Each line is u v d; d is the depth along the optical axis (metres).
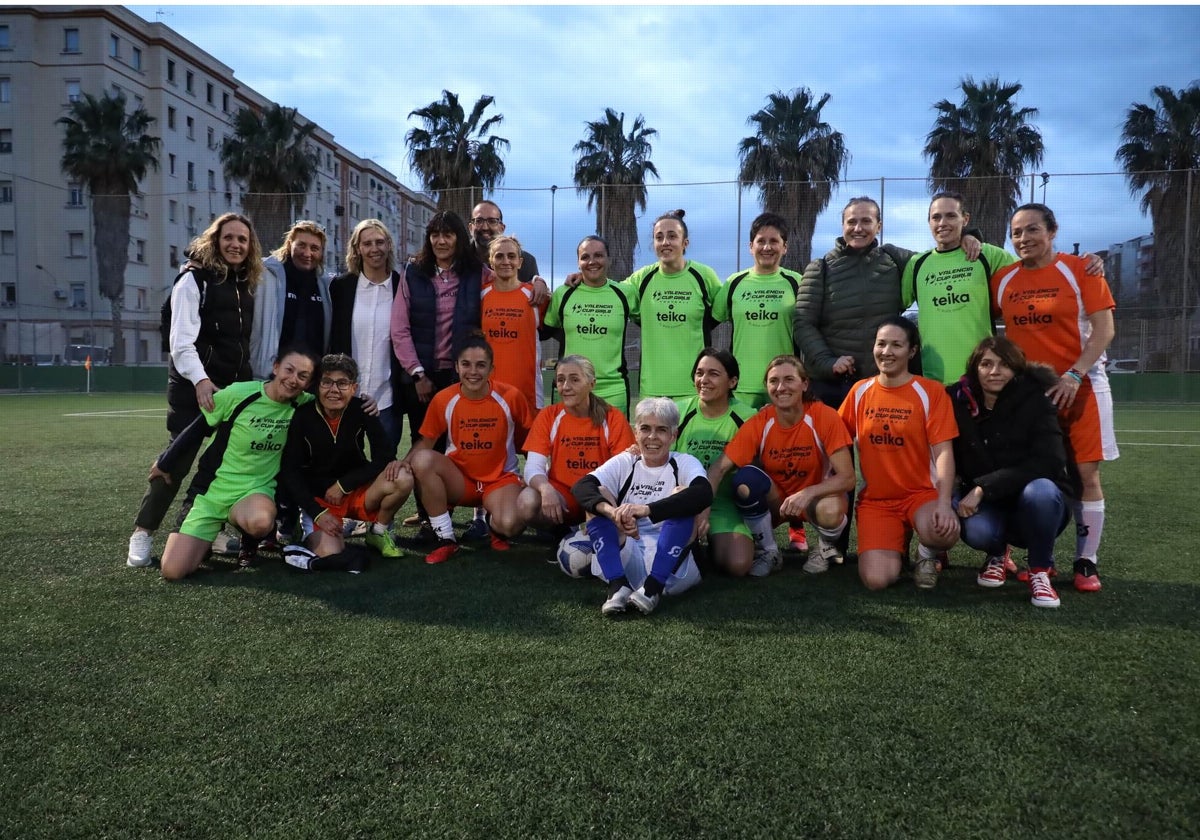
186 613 2.78
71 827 1.48
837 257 4.02
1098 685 2.14
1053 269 3.42
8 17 32.19
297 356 3.41
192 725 1.89
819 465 3.47
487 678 2.18
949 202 3.74
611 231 16.77
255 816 1.52
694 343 4.28
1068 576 3.37
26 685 2.12
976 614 2.80
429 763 1.71
